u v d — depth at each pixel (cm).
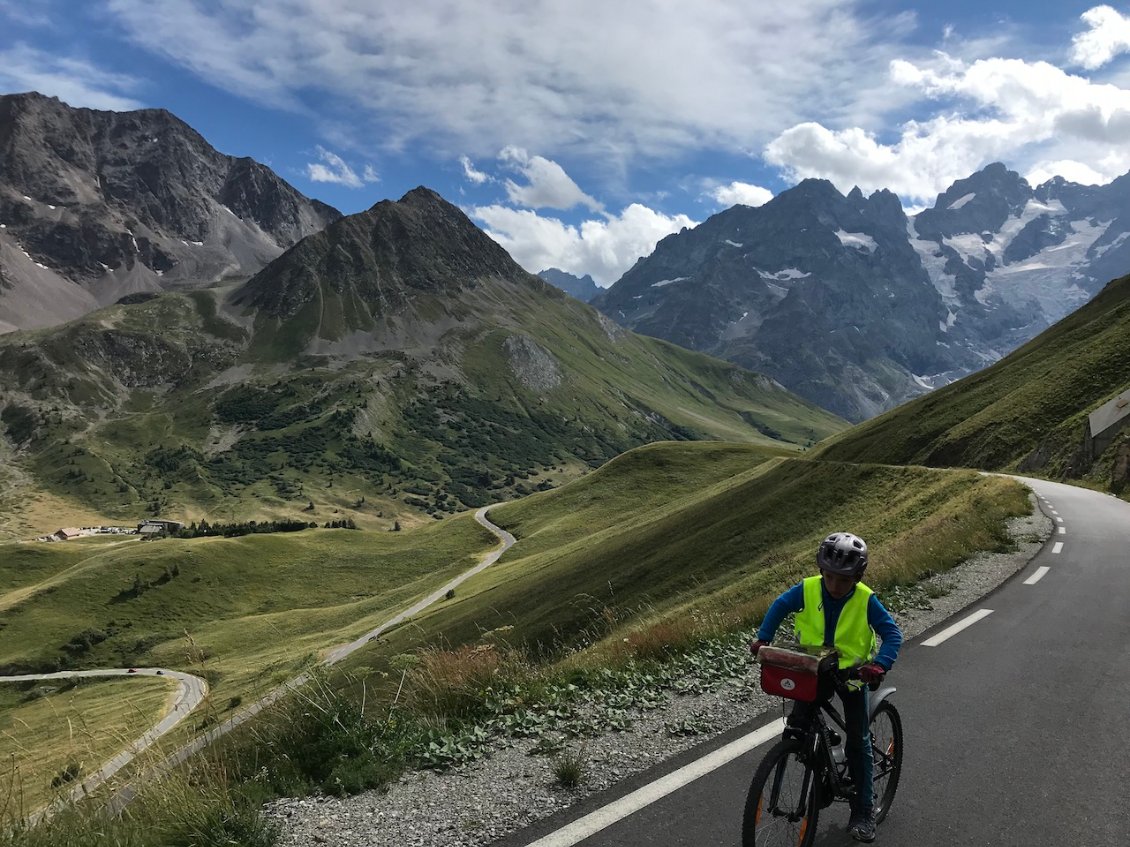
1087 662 1047
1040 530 2516
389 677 957
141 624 13325
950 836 562
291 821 589
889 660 504
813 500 6900
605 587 6806
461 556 15012
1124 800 622
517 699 898
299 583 14950
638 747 727
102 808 597
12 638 12644
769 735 736
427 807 605
